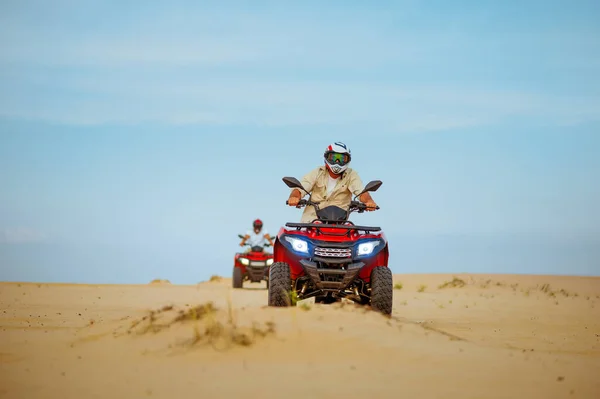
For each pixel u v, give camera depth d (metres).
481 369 5.91
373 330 6.95
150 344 6.63
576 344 9.06
